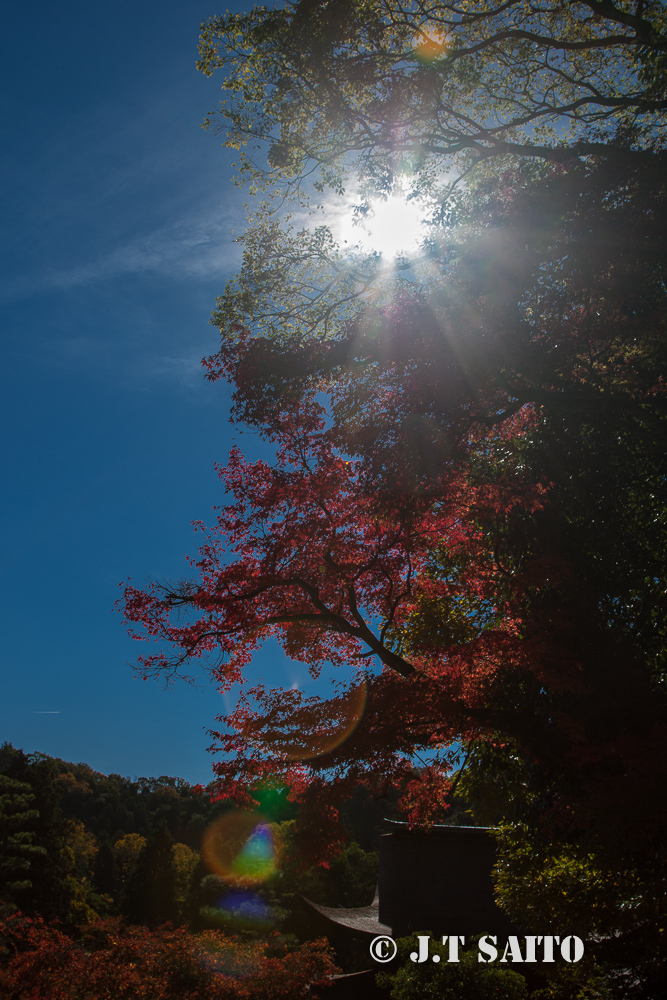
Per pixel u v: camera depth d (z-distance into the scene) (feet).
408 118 35.70
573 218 27.99
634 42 31.73
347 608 34.09
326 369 31.76
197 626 30.94
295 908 132.16
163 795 399.24
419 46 33.53
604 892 29.14
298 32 32.30
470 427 32.65
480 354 29.40
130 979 41.27
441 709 26.86
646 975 34.50
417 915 63.62
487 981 43.98
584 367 31.32
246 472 33.24
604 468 30.81
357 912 72.95
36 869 154.71
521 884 35.04
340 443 31.09
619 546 29.86
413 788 35.04
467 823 101.24
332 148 36.70
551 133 41.14
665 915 26.09
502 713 28.27
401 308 30.78
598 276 27.96
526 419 34.88
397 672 31.17
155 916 180.04
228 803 182.39
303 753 27.50
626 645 27.68
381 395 31.40
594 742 25.12
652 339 29.14
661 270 27.27
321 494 31.63
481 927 61.00
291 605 33.24
